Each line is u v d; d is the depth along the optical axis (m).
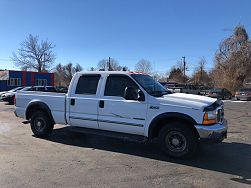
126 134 8.03
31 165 6.63
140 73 8.48
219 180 5.86
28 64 76.19
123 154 7.68
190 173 6.25
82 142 8.98
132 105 7.77
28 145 8.53
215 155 7.68
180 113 7.15
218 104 7.50
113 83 8.24
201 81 84.44
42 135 9.53
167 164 6.86
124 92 7.95
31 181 5.64
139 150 8.08
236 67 49.28
